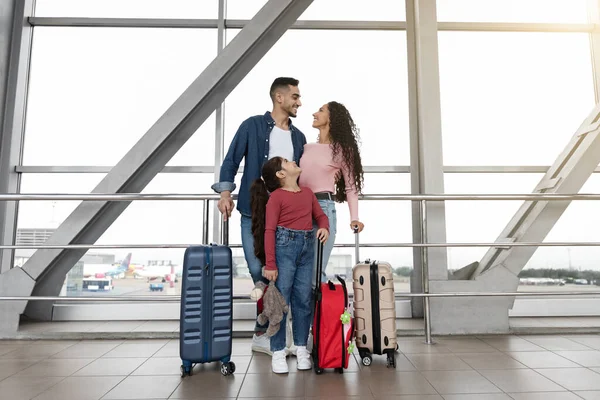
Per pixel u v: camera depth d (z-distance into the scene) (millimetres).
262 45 3078
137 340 2434
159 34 3273
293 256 1786
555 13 3422
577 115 3299
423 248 2416
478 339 2387
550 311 3031
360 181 2037
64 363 1935
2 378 1701
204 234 2350
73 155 3107
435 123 2795
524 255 2572
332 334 1722
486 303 2535
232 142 2031
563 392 1490
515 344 2260
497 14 3408
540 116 3291
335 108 2057
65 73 3191
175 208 3066
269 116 2064
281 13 2865
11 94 3035
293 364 1912
